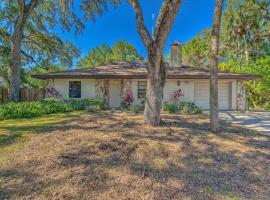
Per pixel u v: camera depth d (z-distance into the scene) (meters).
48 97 15.67
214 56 6.89
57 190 3.39
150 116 7.57
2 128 7.17
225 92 16.52
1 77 20.64
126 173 3.97
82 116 9.98
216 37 6.84
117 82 16.77
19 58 14.80
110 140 5.59
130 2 7.46
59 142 5.50
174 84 16.11
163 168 4.22
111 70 16.59
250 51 23.58
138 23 7.38
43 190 3.39
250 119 10.90
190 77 15.30
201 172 4.12
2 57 18.77
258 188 3.62
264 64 19.06
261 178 3.96
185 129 7.07
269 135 6.96
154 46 7.25
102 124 7.70
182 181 3.76
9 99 14.73
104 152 4.88
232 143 5.80
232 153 5.06
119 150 5.00
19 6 14.28
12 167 4.11
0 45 18.28
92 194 3.32
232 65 20.83
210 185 3.67
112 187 3.52
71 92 16.33
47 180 3.67
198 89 16.56
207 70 17.00
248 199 3.30
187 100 16.09
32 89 17.33
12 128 7.17
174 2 6.79
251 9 21.66
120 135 6.07
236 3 22.27
